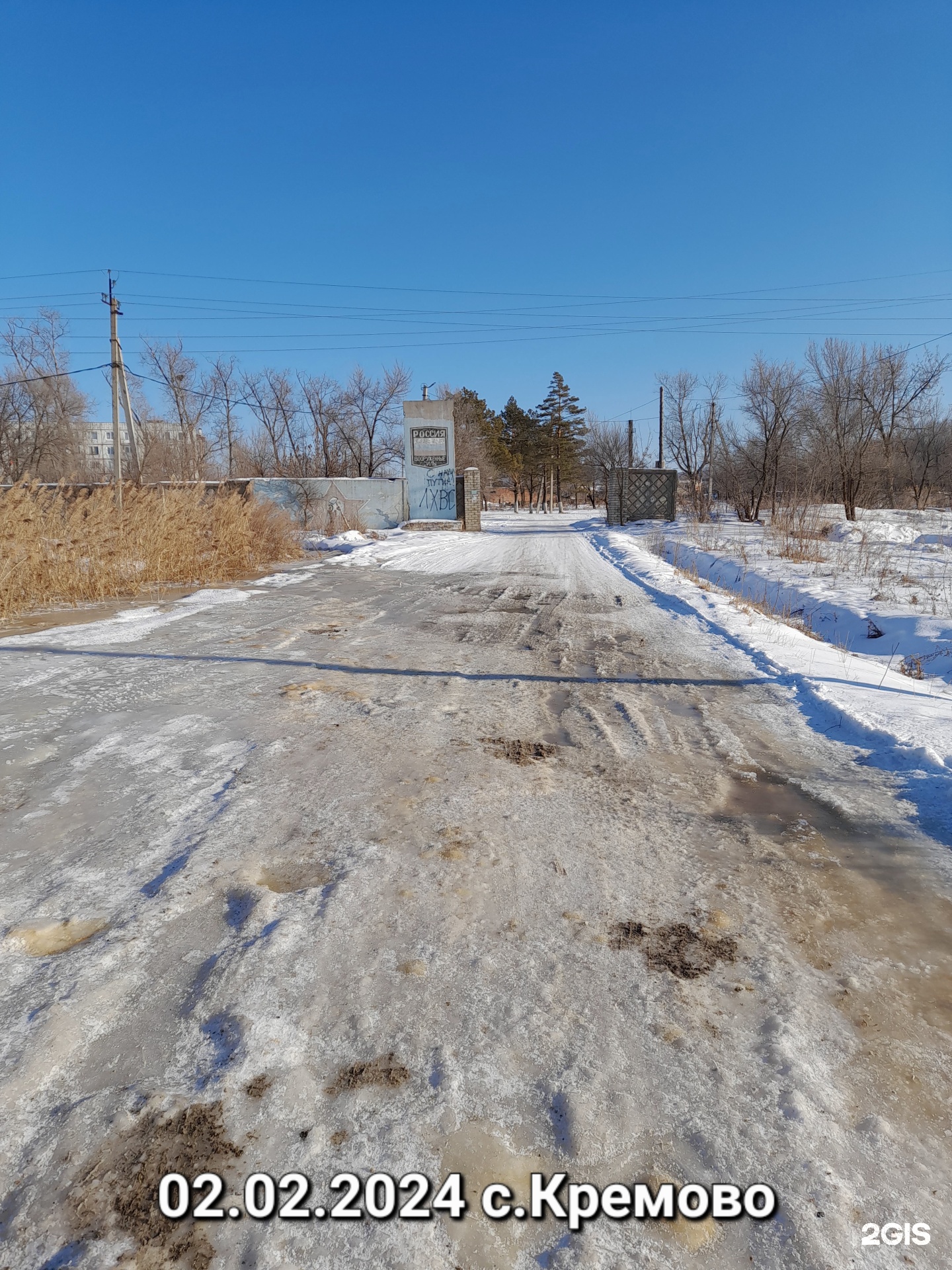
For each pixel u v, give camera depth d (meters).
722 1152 1.77
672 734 5.04
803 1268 1.51
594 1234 1.59
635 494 31.61
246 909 2.80
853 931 2.73
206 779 4.10
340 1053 2.07
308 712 5.39
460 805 3.78
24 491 10.52
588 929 2.70
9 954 2.53
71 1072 1.99
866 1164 1.75
